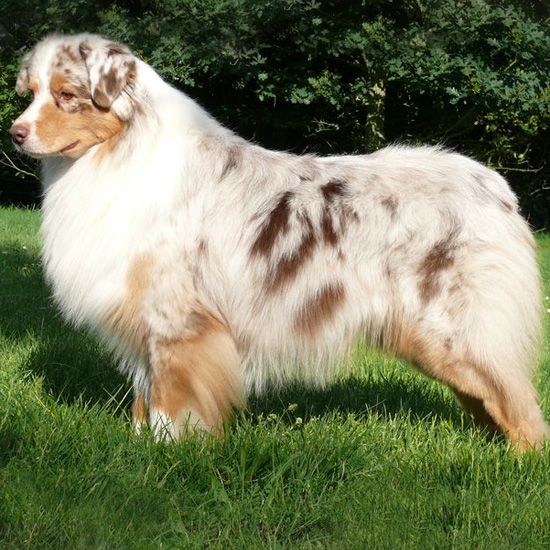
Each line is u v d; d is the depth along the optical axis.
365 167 5.01
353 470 4.55
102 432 4.77
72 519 3.89
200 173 4.92
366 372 6.68
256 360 5.01
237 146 5.07
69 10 18.48
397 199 4.82
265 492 4.30
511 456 4.71
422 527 4.03
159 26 17.92
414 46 17.50
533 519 4.09
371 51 17.45
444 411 5.91
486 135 20.55
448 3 17.56
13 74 19.45
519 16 17.81
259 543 3.81
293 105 19.92
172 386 4.82
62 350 6.73
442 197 4.84
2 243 12.85
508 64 18.73
